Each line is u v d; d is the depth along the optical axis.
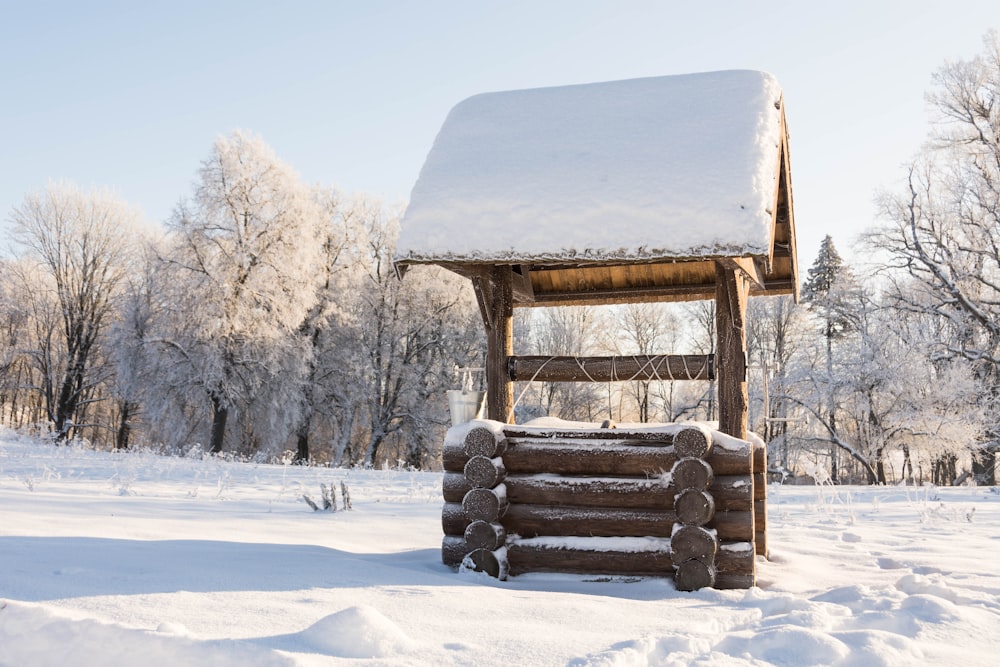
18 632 3.33
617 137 7.26
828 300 39.91
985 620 4.49
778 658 3.67
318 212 42.97
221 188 37.31
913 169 33.62
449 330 44.00
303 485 16.53
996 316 32.41
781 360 46.00
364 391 43.03
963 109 32.44
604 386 47.47
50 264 45.12
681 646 3.72
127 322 40.50
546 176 7.04
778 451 41.38
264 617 3.99
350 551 7.44
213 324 35.06
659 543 6.38
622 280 9.88
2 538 6.18
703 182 6.56
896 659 3.64
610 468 6.58
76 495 11.38
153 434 40.75
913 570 6.65
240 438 41.31
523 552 6.61
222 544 6.83
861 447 38.09
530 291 9.43
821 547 8.12
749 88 7.41
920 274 34.03
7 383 50.44
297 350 38.53
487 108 8.16
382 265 46.03
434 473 22.41
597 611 4.60
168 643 3.21
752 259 7.23
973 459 33.22
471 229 6.82
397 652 3.44
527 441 6.81
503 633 3.89
